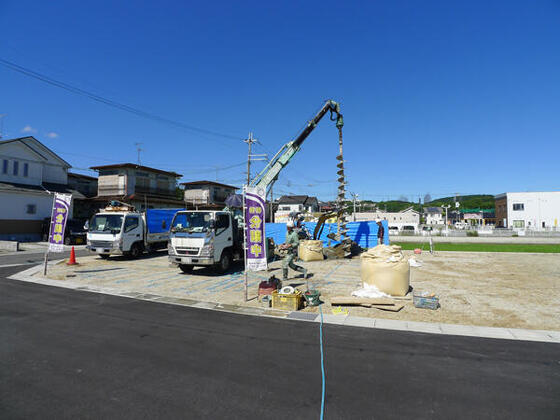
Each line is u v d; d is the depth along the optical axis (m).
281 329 5.46
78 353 4.39
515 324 5.68
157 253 17.64
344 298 7.11
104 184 35.59
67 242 23.16
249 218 7.54
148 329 5.44
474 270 11.67
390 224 67.44
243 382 3.57
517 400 3.19
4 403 3.10
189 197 45.59
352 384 3.52
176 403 3.13
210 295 7.99
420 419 2.87
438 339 4.96
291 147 15.90
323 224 18.39
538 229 48.53
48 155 30.33
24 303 7.21
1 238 25.02
